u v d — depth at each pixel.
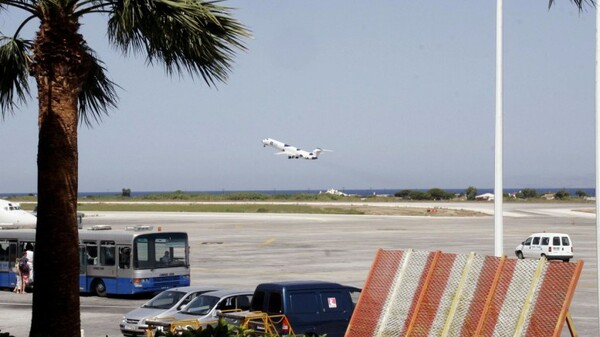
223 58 24.95
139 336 51.22
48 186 25.30
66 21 25.47
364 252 114.56
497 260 28.67
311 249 120.75
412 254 31.52
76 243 25.66
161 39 24.53
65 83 25.44
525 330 26.80
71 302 25.44
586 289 71.69
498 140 42.62
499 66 42.81
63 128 25.42
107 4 25.48
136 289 72.25
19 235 81.44
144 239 73.38
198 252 117.56
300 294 40.84
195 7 23.22
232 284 78.94
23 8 25.59
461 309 28.95
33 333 24.77
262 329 38.88
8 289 82.69
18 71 27.83
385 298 31.52
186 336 21.78
